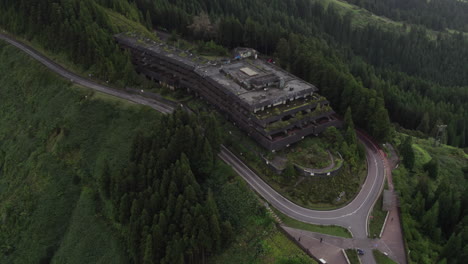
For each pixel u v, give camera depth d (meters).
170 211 113.44
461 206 119.44
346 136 141.12
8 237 139.88
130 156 132.88
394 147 155.25
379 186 131.38
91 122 157.00
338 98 165.50
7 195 153.50
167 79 175.00
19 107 180.00
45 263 131.38
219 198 124.19
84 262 124.25
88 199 138.00
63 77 178.12
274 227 112.94
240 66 169.88
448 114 195.75
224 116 157.25
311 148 135.75
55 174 147.88
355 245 108.31
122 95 168.12
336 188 126.31
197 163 128.00
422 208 118.56
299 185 125.88
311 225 114.75
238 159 138.88
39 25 198.12
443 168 152.38
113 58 180.25
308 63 181.12
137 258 113.62
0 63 197.75
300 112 143.88
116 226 127.25
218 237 109.81
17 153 163.38
